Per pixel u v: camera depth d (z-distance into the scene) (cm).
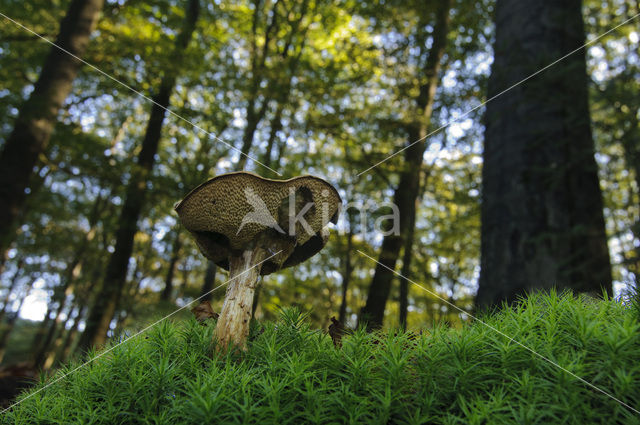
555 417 175
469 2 1000
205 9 1159
